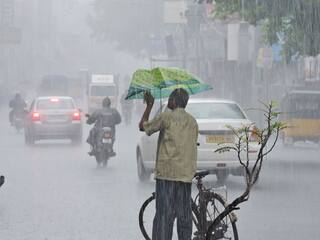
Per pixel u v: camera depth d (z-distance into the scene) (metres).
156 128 13.34
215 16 38.53
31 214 18.20
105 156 29.84
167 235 13.39
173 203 13.30
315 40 36.69
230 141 23.02
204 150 22.98
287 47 37.56
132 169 28.75
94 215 18.06
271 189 22.89
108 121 30.05
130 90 13.72
